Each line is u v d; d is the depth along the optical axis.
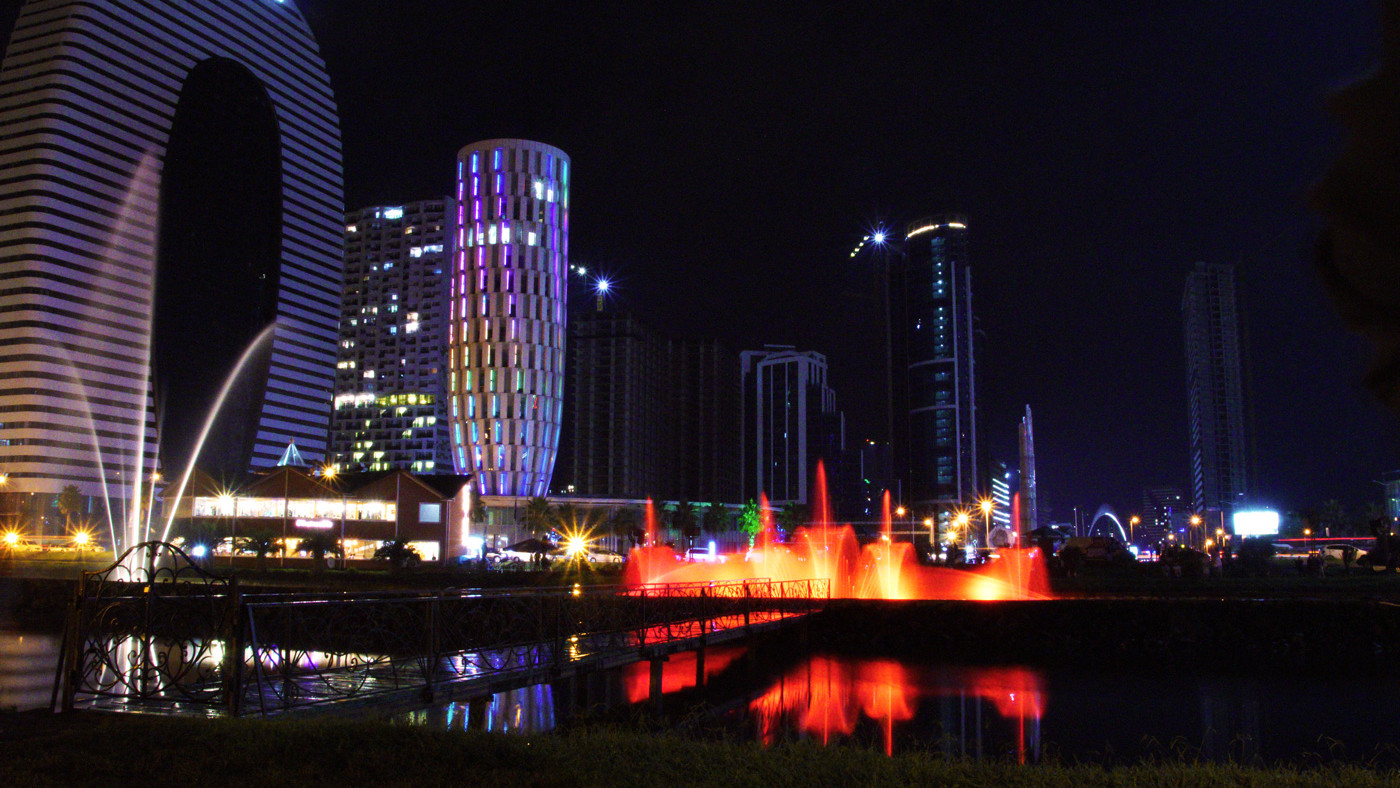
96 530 172.88
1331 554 106.12
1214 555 87.88
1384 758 26.84
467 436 152.25
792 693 37.16
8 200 172.62
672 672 41.38
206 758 11.17
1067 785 11.25
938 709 34.25
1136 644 46.38
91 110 179.38
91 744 11.76
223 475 105.88
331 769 11.07
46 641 49.62
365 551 100.31
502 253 153.62
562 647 26.25
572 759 11.98
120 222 182.00
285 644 17.89
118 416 178.88
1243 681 40.19
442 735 12.71
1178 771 11.97
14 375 168.62
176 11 193.75
